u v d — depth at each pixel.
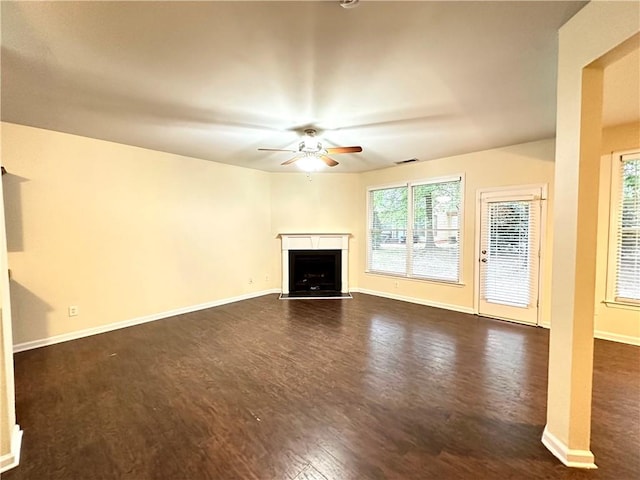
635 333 3.57
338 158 5.19
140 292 4.43
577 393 1.74
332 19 1.72
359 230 6.52
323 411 2.29
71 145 3.75
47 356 3.29
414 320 4.54
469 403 2.38
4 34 1.81
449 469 1.73
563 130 1.79
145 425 2.14
